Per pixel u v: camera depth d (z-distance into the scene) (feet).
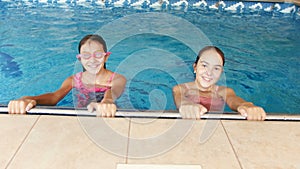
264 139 3.58
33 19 15.34
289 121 4.05
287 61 11.32
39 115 3.90
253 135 3.65
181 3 20.62
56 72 9.09
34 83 8.30
